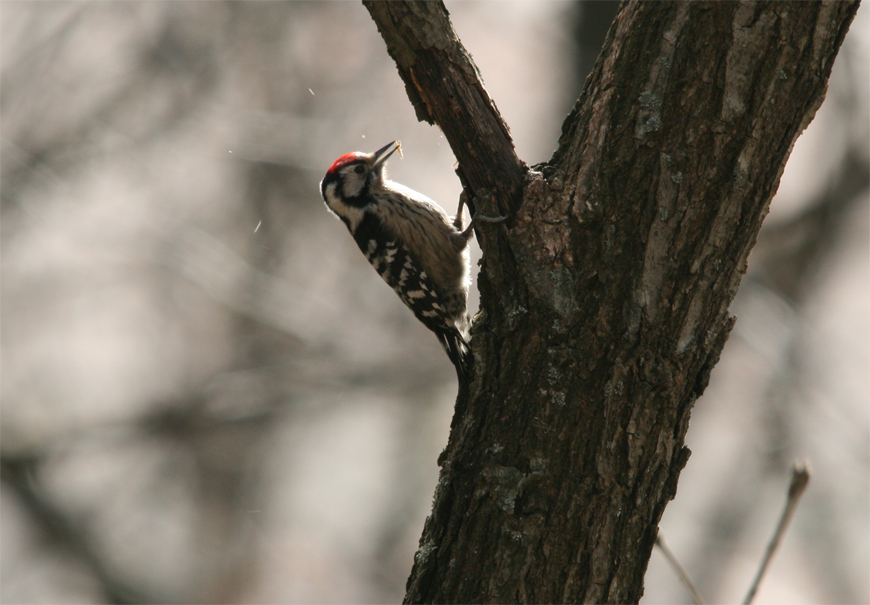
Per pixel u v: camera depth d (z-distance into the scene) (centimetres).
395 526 1708
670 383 384
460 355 785
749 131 373
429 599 403
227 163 1564
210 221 1573
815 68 377
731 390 1485
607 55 410
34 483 1541
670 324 384
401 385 1532
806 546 1475
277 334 1611
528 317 402
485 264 412
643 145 386
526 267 400
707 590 1491
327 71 1556
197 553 1667
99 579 1578
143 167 1506
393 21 400
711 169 377
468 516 401
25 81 1496
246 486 1705
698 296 383
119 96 1533
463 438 416
